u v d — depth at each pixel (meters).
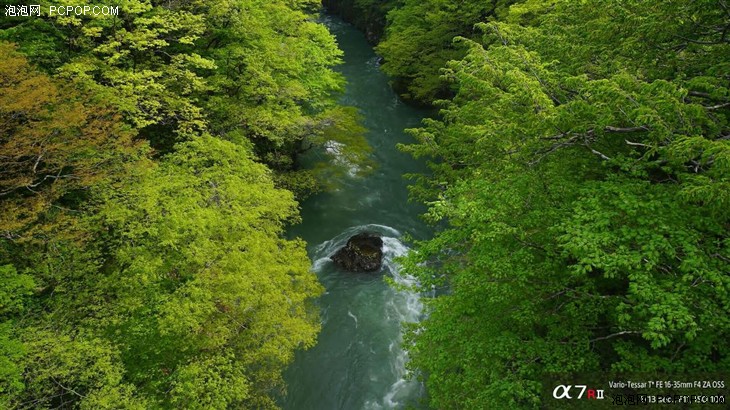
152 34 11.59
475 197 7.91
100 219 9.83
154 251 9.40
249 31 15.20
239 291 9.04
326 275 15.81
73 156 9.70
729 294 5.37
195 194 10.20
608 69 7.77
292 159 19.84
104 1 11.09
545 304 7.71
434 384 8.23
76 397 8.34
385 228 18.44
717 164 4.76
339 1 46.84
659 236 5.31
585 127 6.44
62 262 9.04
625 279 7.78
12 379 7.14
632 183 6.28
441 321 8.39
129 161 10.28
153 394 8.38
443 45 25.55
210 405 8.06
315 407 11.62
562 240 5.84
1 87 8.02
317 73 18.64
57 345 7.59
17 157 8.63
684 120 5.61
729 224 5.86
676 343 6.92
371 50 37.38
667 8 6.78
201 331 9.29
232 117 14.90
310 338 9.92
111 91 10.80
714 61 7.12
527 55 8.26
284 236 17.81
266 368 10.91
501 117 9.24
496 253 7.09
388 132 25.28
